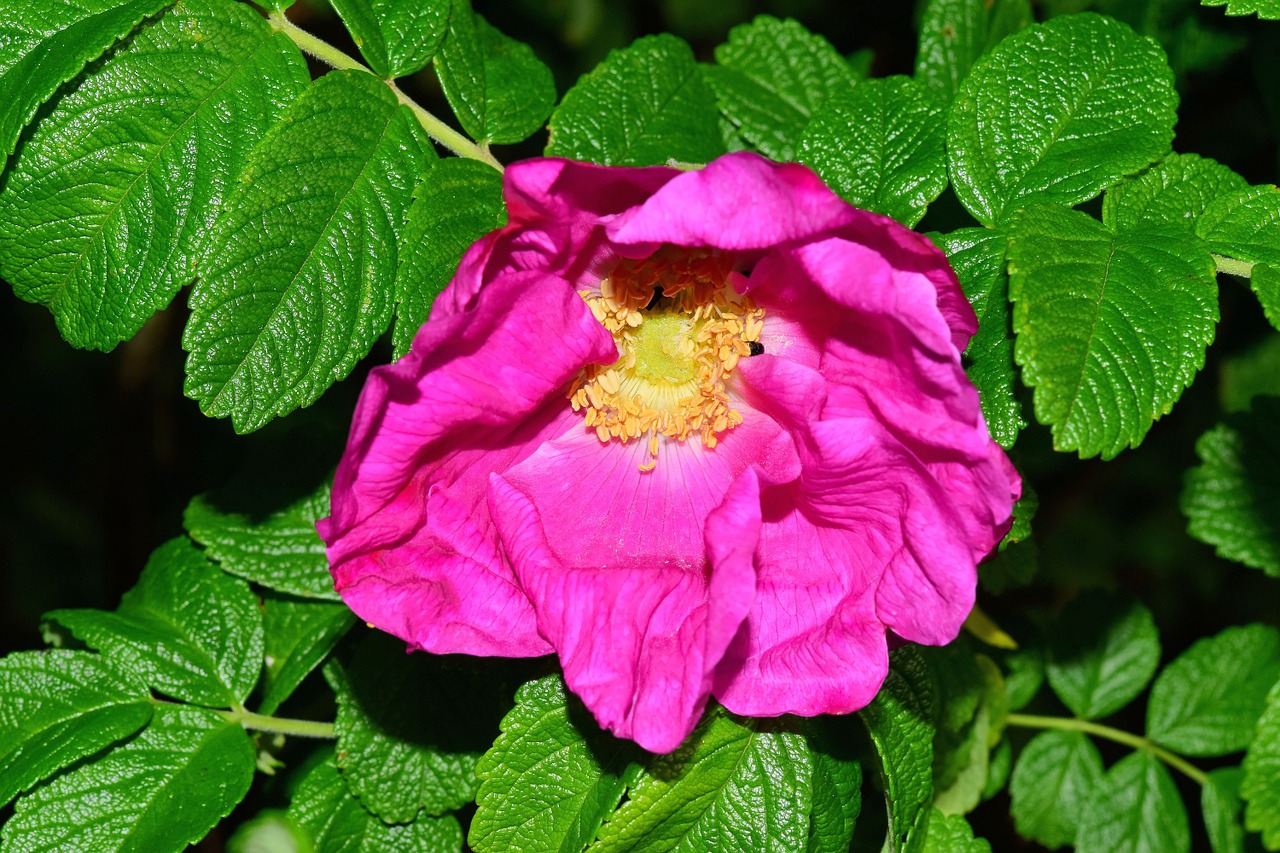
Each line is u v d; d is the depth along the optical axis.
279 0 0.29
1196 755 0.35
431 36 0.30
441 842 0.31
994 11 0.35
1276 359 0.38
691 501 0.29
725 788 0.28
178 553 0.32
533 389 0.27
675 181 0.25
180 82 0.29
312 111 0.29
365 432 0.26
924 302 0.25
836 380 0.27
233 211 0.28
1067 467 0.38
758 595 0.27
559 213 0.26
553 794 0.28
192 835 0.30
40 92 0.28
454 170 0.29
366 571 0.27
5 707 0.30
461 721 0.31
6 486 0.55
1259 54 0.34
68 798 0.30
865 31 0.44
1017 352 0.26
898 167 0.30
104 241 0.28
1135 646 0.35
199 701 0.31
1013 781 0.35
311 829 0.31
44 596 0.54
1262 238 0.28
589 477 0.29
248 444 0.38
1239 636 0.35
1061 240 0.27
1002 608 0.36
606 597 0.27
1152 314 0.27
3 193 0.28
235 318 0.28
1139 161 0.29
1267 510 0.35
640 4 0.47
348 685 0.31
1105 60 0.29
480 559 0.28
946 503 0.26
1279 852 0.31
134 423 0.44
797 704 0.27
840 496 0.27
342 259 0.28
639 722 0.26
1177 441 0.43
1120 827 0.35
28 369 0.54
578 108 0.31
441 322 0.25
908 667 0.29
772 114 0.33
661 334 0.29
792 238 0.25
